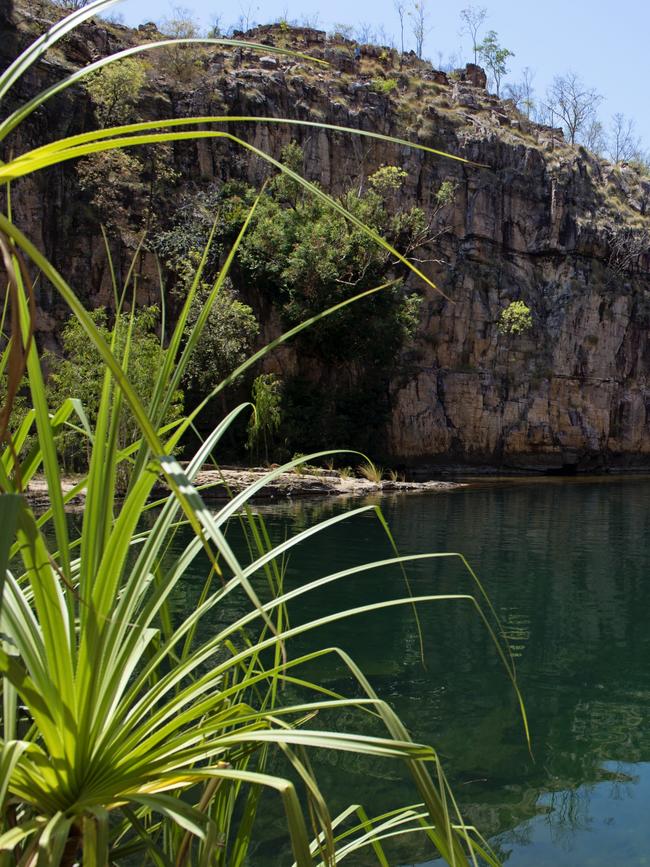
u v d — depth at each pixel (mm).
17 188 30625
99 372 18859
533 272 44188
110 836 1943
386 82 42969
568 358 43562
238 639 8070
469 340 41750
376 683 6988
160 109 36594
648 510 22828
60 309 30750
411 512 21094
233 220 33656
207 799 1764
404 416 38938
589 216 45219
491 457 41344
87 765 1545
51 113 32031
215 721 1837
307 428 33969
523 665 7676
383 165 41656
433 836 1878
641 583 11812
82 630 1476
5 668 1260
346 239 33969
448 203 41656
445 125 43531
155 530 1772
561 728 6012
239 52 41094
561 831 4383
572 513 21781
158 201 34969
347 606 9977
